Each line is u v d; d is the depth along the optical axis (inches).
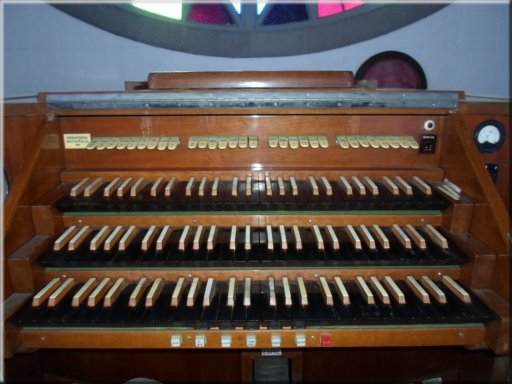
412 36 76.8
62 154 46.6
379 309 36.4
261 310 36.5
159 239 40.0
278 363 50.0
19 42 72.6
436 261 38.3
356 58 78.0
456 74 78.4
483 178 39.8
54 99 44.2
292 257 38.9
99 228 42.7
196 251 39.8
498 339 34.8
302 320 35.3
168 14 77.2
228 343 36.3
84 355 48.4
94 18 73.6
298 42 77.5
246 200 42.2
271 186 45.1
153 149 46.8
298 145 44.1
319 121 46.4
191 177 47.1
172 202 41.9
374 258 38.7
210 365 50.3
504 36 76.0
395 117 46.3
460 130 43.6
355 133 46.8
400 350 48.8
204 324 35.2
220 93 43.9
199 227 42.4
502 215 37.1
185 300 37.9
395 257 38.7
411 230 41.3
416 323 35.8
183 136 46.6
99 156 47.0
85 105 44.3
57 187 45.5
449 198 42.4
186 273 39.9
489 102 44.4
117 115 45.2
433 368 48.3
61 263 38.2
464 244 39.5
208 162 47.4
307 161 47.5
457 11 75.4
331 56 78.0
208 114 44.9
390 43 77.2
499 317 34.6
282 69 78.5
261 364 50.1
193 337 36.2
